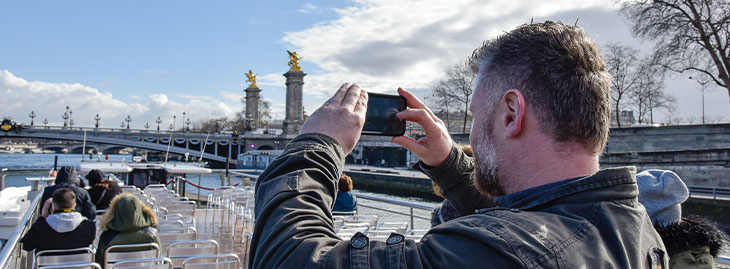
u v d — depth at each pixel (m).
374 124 1.37
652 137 33.75
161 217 8.74
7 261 4.05
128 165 17.55
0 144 175.38
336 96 1.21
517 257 0.81
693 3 27.08
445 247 0.87
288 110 86.94
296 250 0.88
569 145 1.02
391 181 40.94
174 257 5.78
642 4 28.22
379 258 0.85
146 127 97.62
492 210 1.02
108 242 5.38
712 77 28.50
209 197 13.36
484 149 1.13
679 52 28.11
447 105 62.53
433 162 1.55
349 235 5.03
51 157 127.75
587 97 1.01
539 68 1.04
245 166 74.56
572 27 1.11
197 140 83.38
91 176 10.04
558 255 0.84
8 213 7.74
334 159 1.06
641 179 1.97
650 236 1.04
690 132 32.09
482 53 1.18
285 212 0.96
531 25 1.14
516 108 1.05
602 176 1.00
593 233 0.91
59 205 5.81
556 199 0.98
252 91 108.31
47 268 4.46
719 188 22.39
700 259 1.82
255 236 1.01
